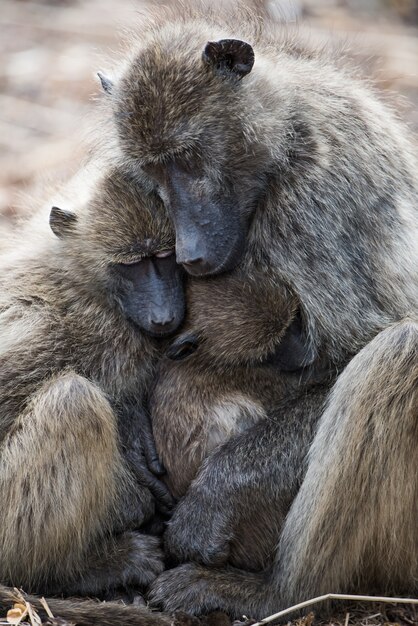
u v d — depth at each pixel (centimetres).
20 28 2492
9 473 1077
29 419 1086
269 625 1070
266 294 1112
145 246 1159
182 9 1387
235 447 1113
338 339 1127
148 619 1013
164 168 1159
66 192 1377
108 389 1165
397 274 1157
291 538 1086
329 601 1091
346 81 1267
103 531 1105
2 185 1891
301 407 1120
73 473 1065
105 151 1265
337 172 1145
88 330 1170
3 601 1024
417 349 1064
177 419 1145
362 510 1070
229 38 1188
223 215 1144
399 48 2291
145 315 1149
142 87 1169
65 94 2197
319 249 1124
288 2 2378
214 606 1080
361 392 1066
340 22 2411
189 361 1144
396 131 1265
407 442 1060
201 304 1128
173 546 1109
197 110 1159
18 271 1234
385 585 1116
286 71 1236
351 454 1063
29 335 1151
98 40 2386
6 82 2259
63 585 1110
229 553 1108
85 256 1197
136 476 1145
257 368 1141
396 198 1184
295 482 1102
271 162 1157
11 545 1082
